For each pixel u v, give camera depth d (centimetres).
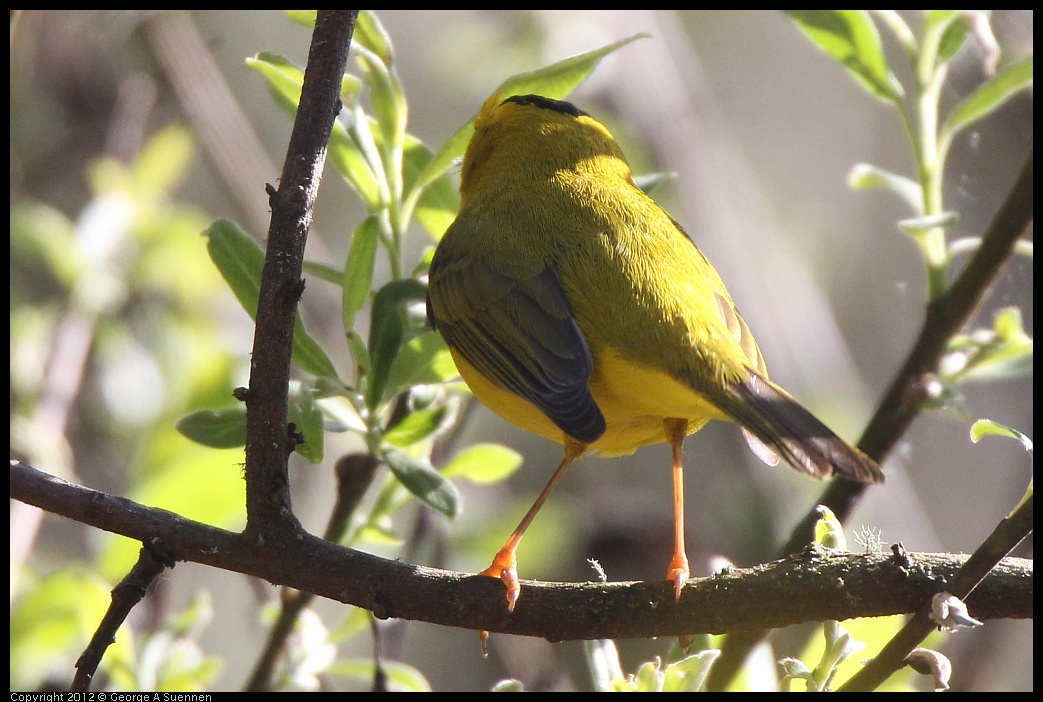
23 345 1223
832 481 902
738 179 1678
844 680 809
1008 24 1365
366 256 794
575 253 844
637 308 809
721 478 1549
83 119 1480
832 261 1923
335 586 675
